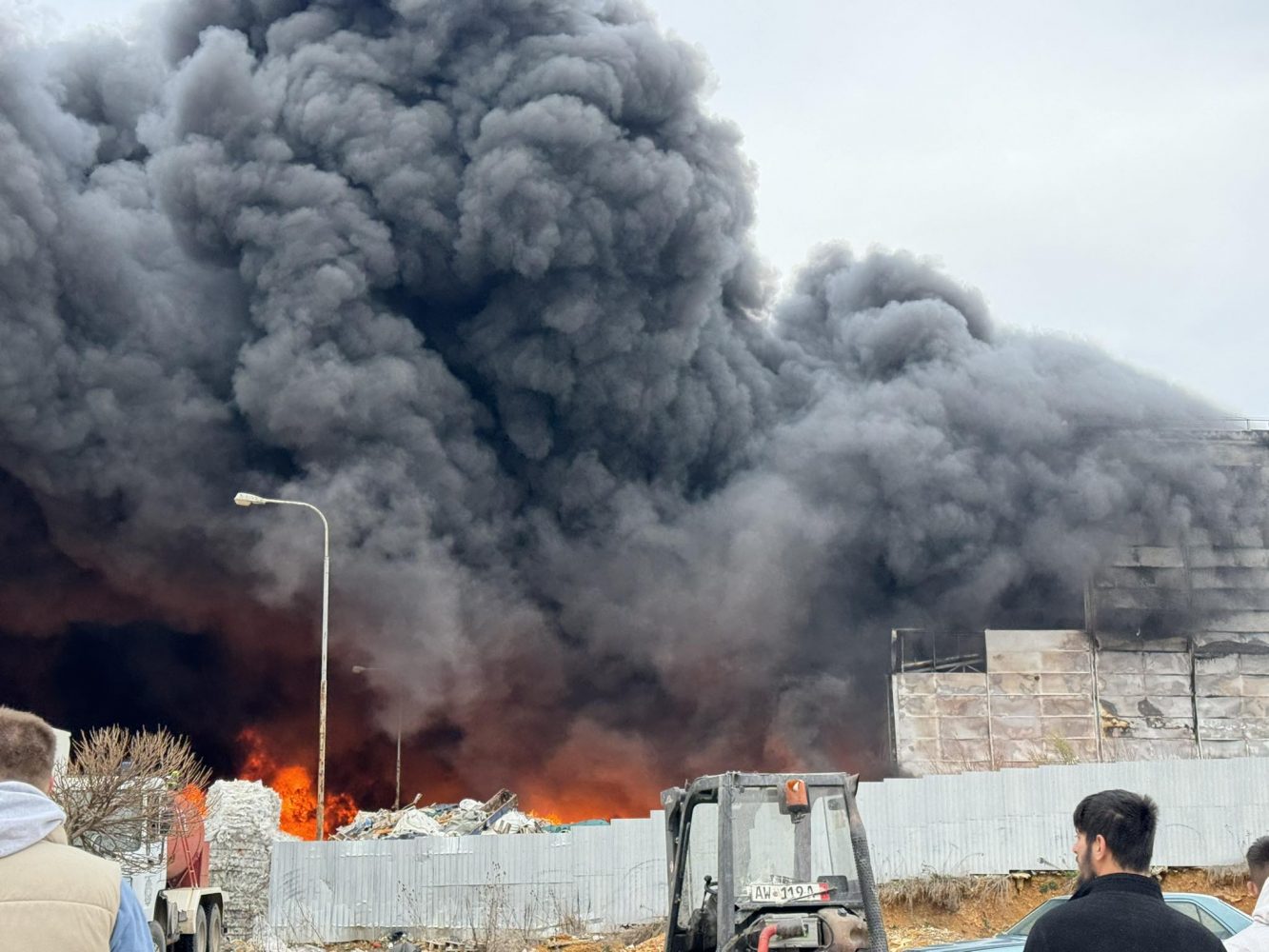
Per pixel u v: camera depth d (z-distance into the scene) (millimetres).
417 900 24000
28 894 3924
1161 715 54094
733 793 10211
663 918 23578
